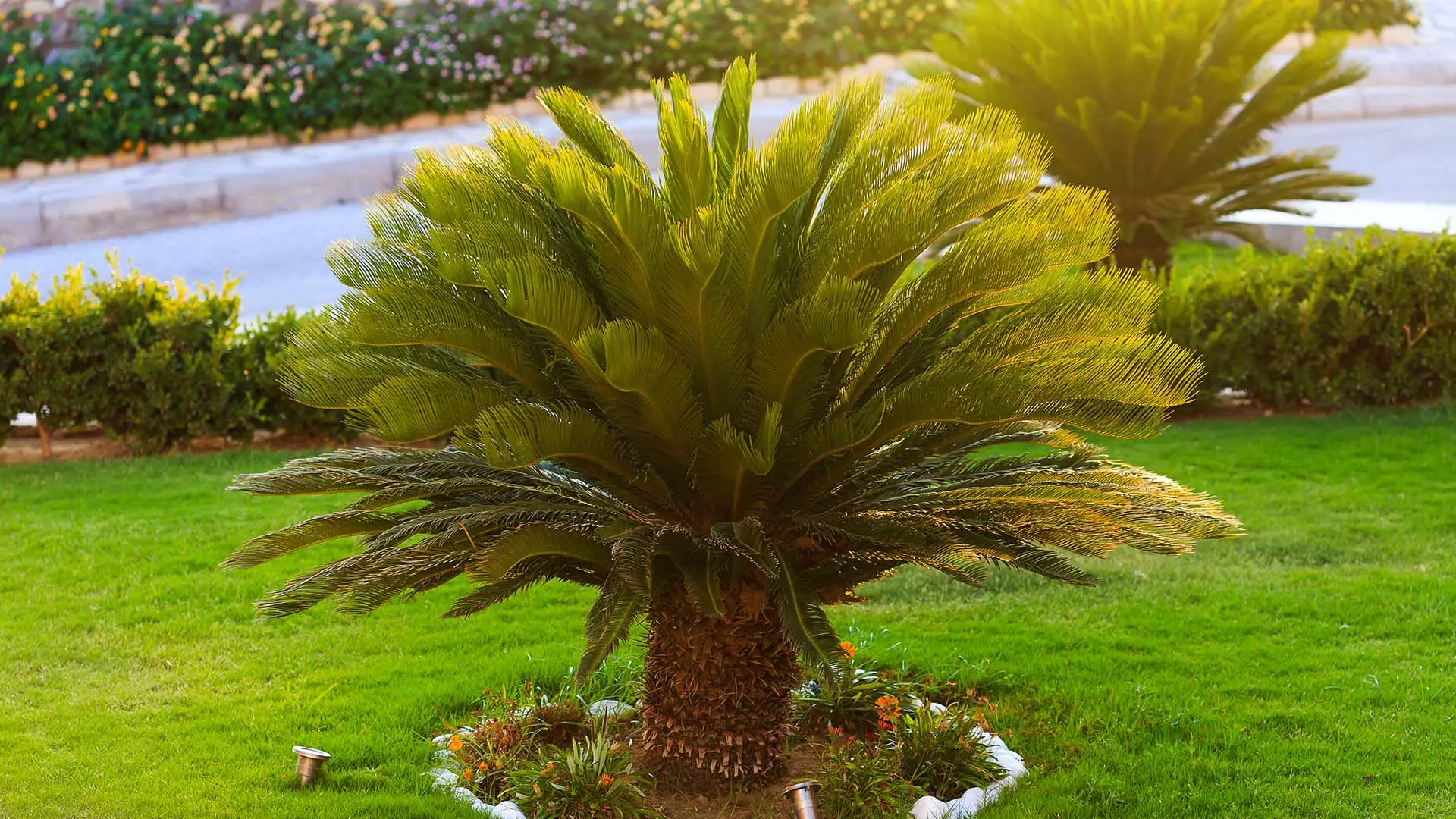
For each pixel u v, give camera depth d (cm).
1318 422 904
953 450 496
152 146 1628
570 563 467
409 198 450
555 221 455
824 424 436
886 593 675
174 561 707
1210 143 1064
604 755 455
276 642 612
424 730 522
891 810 452
